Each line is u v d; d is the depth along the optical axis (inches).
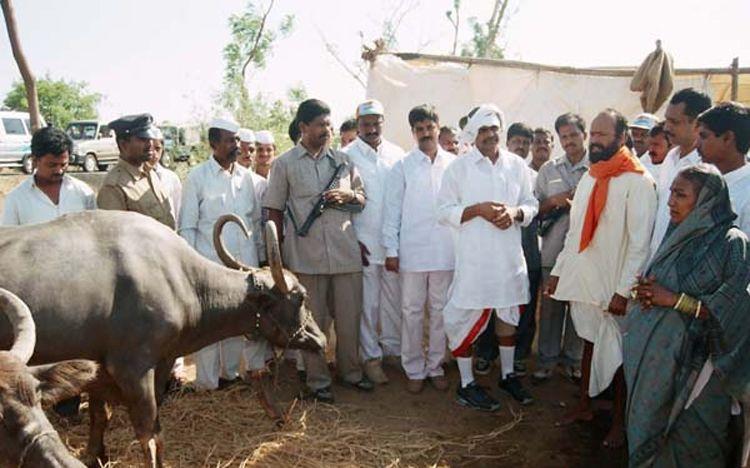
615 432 178.4
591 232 169.6
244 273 163.3
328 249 199.0
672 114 159.5
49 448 89.7
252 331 164.7
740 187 137.9
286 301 164.2
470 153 196.9
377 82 335.6
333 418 190.9
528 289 201.6
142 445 142.6
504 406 203.2
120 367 138.8
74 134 995.9
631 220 164.4
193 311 151.6
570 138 213.2
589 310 175.9
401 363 226.7
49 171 173.5
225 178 200.8
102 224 142.7
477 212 189.2
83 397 197.8
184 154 698.8
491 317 226.4
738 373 125.5
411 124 212.7
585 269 172.2
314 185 198.2
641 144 229.8
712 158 140.6
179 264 149.7
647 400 135.3
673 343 131.8
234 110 658.8
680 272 131.3
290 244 201.0
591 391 175.9
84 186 184.5
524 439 182.7
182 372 212.2
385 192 212.4
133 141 181.3
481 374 228.8
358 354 210.5
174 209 217.5
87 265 135.4
